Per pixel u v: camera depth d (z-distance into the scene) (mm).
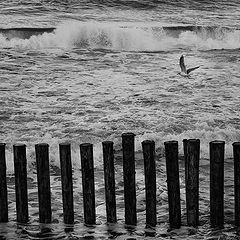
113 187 19156
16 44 67562
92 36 70562
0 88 44000
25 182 19203
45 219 19297
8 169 26297
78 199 22766
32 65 53750
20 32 70562
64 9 86812
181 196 22562
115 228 19062
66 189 19125
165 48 70688
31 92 43094
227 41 75875
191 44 73750
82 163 18969
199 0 98000
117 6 91250
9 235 18547
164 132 32969
